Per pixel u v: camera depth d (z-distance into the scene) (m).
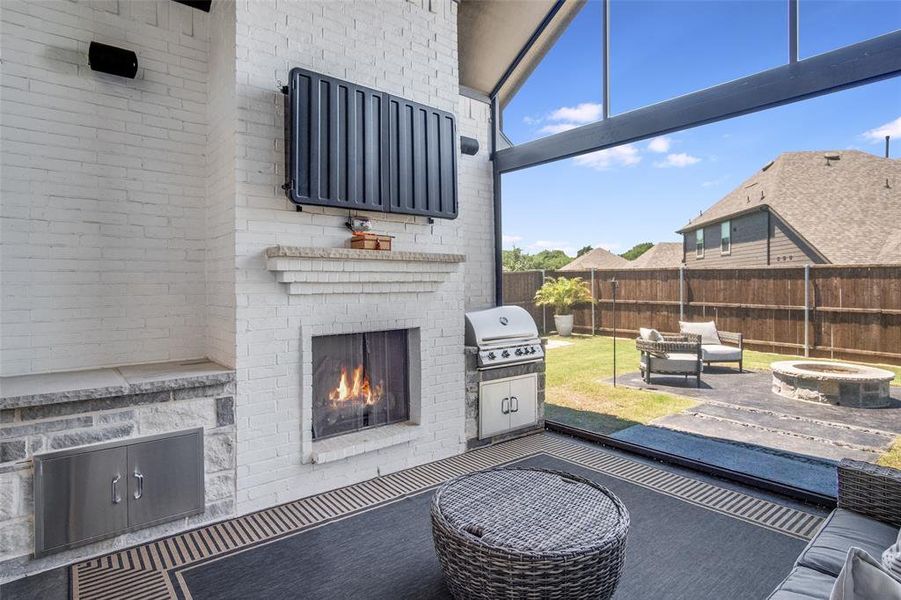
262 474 2.86
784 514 2.79
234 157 2.78
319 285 3.01
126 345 2.99
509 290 6.36
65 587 2.11
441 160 3.59
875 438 3.47
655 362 4.86
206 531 2.60
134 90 3.01
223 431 2.72
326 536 2.55
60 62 2.76
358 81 3.26
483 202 5.05
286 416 2.94
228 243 2.86
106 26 2.90
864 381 3.52
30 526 2.21
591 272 5.64
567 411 4.85
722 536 2.54
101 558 2.33
